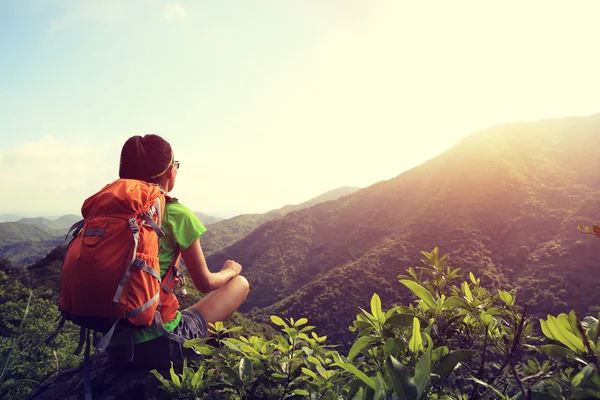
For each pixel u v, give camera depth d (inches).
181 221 88.2
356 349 55.9
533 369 51.6
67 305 76.1
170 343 86.4
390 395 44.1
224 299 100.1
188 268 92.0
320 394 54.4
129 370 93.4
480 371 54.7
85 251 74.9
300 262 6683.1
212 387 66.1
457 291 66.2
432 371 48.7
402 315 57.3
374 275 4377.5
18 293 600.4
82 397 90.7
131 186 83.5
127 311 74.4
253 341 65.8
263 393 59.3
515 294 57.7
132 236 76.3
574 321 46.4
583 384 41.8
